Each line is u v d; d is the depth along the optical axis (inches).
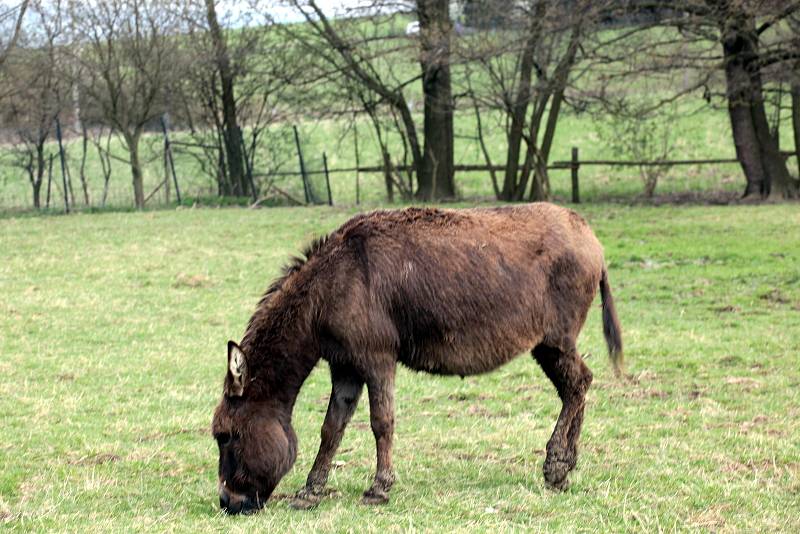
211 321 529.7
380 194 1214.9
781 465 275.0
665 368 413.1
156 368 424.2
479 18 987.9
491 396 374.3
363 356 240.4
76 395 375.2
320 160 1256.2
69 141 1411.2
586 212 962.1
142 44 1082.1
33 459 291.0
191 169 1206.3
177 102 1152.2
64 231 879.1
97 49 1063.0
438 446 305.1
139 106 1129.4
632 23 971.3
